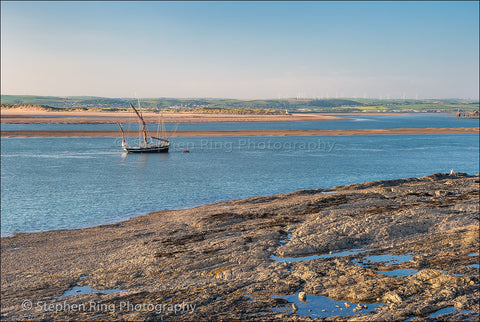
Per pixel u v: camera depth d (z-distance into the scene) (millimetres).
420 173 80625
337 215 36531
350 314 16672
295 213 39062
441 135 179375
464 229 30016
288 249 26859
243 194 58875
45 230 39625
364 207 39906
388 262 23594
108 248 31266
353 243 28344
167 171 83625
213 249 27891
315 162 97500
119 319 17453
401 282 19516
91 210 48438
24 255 30672
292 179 72625
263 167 89125
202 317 17047
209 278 22656
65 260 28734
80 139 154500
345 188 54625
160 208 49656
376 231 30188
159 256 27453
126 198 55844
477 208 36781
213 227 35406
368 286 19312
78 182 69688
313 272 21906
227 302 18562
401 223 31625
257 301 18547
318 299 18531
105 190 62125
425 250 25500
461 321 15203
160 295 20188
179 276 23312
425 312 16203
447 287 18281
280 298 18797
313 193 52875
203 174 79188
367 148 130250
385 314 15984
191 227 36250
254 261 24766
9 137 155500
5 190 61562
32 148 126125
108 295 20828
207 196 57312
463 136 174750
